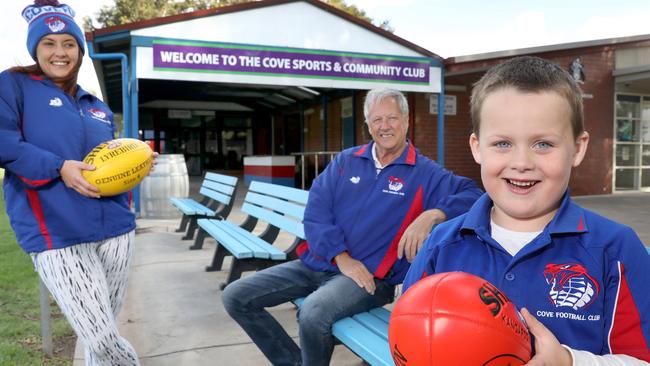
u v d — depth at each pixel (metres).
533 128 1.20
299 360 2.91
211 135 24.73
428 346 1.16
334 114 17.42
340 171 3.00
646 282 1.25
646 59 14.36
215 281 5.19
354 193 2.92
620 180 14.80
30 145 2.30
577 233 1.29
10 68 2.44
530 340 1.22
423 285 1.27
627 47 13.69
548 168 1.22
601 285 1.26
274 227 4.96
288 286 2.90
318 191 2.99
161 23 10.00
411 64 12.04
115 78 14.98
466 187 2.93
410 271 1.61
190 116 24.14
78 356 3.25
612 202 12.28
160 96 21.08
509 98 1.22
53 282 2.37
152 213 9.30
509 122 1.22
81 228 2.42
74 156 2.48
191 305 4.43
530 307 1.29
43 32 2.40
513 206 1.28
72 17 2.51
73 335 3.72
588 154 14.10
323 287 2.70
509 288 1.32
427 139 13.68
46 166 2.28
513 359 1.15
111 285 2.66
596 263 1.26
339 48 11.52
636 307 1.24
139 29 9.85
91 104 2.71
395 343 1.25
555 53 12.38
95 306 2.36
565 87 1.21
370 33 11.74
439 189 2.90
